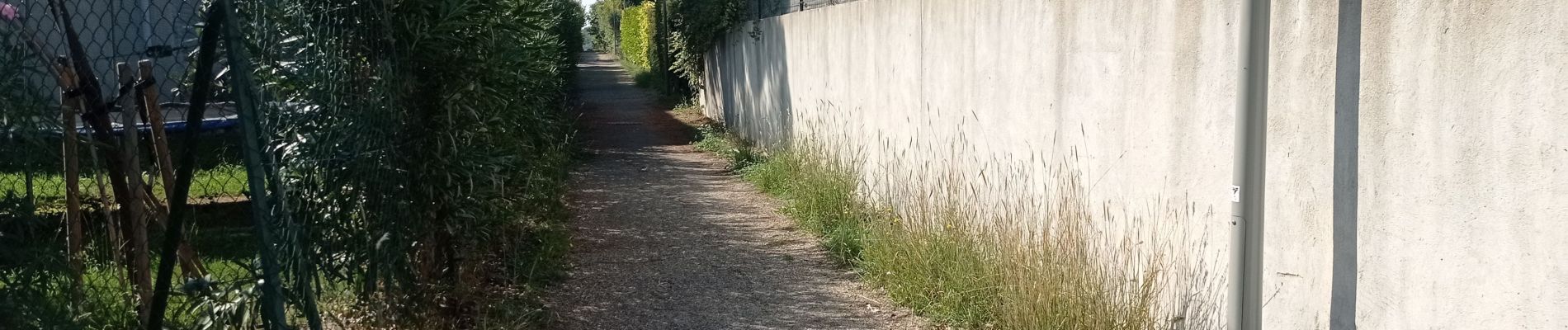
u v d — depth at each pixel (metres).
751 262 6.24
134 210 3.78
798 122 10.29
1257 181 3.23
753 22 12.65
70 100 3.47
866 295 5.45
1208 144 3.68
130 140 3.77
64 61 3.48
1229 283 3.32
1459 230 2.68
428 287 4.53
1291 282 3.40
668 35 22.19
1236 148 3.25
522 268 5.70
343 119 3.70
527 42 6.80
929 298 5.12
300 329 3.85
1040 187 5.15
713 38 16.69
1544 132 2.41
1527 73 2.46
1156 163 4.07
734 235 7.09
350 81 3.74
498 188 5.37
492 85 5.02
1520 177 2.49
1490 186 2.58
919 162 6.81
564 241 6.57
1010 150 5.50
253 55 3.27
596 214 8.05
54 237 3.45
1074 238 4.40
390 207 4.07
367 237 3.89
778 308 5.24
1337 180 3.14
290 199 3.54
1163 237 4.02
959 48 6.17
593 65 41.28
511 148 6.31
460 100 4.63
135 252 3.79
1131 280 4.13
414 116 4.45
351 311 4.37
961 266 4.98
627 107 20.55
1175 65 3.90
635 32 33.16
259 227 3.12
